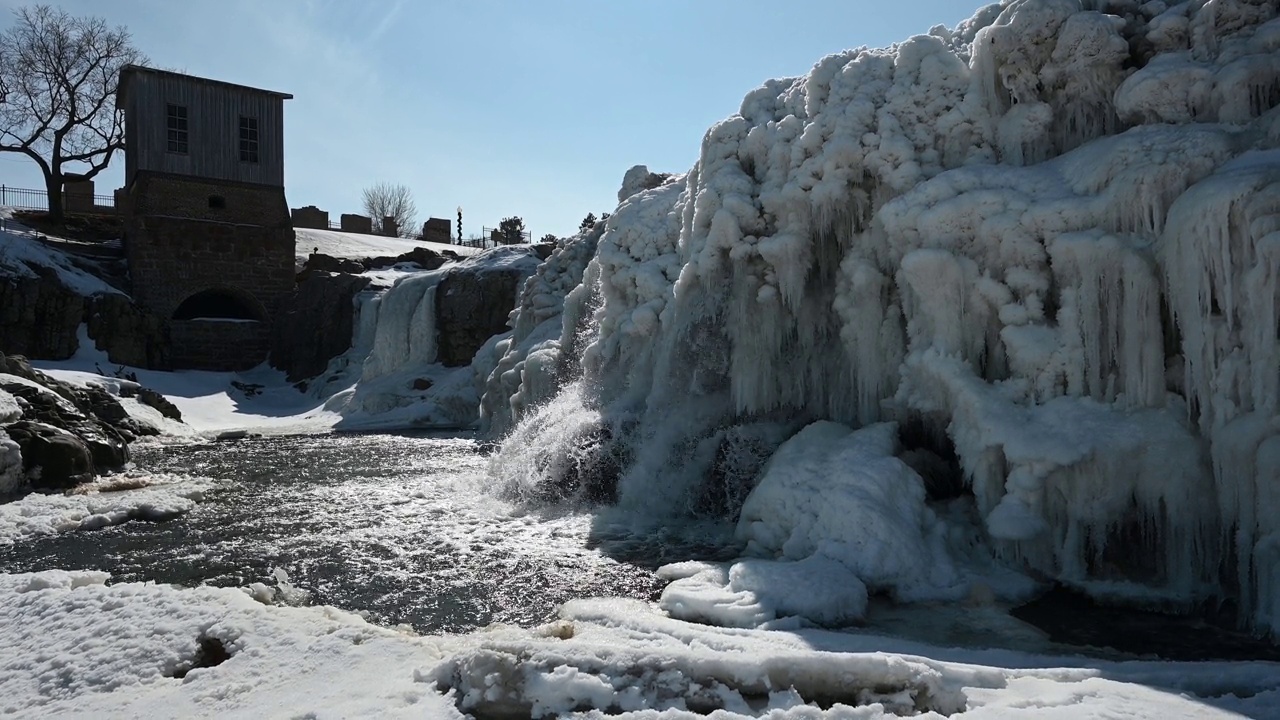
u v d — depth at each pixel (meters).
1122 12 7.35
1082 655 4.59
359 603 5.98
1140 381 5.73
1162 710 3.21
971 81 7.71
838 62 8.50
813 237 8.33
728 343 8.94
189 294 30.33
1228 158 5.62
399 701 3.72
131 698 4.05
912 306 7.20
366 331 27.38
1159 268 5.66
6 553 7.71
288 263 32.28
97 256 31.19
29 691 4.22
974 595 5.64
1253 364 4.96
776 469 7.12
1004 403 6.23
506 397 16.39
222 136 31.30
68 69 36.59
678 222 11.27
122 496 10.26
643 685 3.54
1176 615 5.27
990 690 3.58
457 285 23.91
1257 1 6.33
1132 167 5.92
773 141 8.78
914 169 7.50
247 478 12.16
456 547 7.66
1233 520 5.09
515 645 3.78
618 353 11.07
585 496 9.45
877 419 7.72
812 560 5.93
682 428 9.02
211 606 5.21
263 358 31.17
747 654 3.65
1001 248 6.52
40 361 23.75
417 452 15.14
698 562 6.56
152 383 25.02
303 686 4.00
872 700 3.44
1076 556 5.77
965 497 6.77
